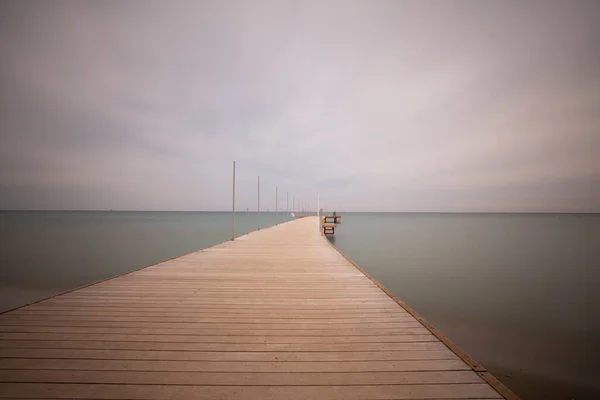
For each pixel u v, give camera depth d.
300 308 3.06
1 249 19.27
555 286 10.59
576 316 7.47
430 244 22.23
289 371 1.81
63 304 3.10
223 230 34.59
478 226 50.12
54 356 1.97
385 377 1.75
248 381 1.70
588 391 4.25
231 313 2.89
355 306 3.13
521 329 6.59
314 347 2.14
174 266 5.50
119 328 2.47
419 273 12.17
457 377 1.75
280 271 5.05
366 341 2.25
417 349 2.12
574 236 32.12
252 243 9.88
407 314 2.89
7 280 11.52
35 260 15.25
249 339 2.28
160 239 24.52
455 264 14.16
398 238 26.64
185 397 1.55
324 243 9.86
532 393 4.21
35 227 42.03
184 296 3.47
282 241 10.56
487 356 5.32
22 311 2.85
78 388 1.63
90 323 2.57
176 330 2.45
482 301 8.61
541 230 41.72
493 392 1.61
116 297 3.39
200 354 2.03
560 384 4.43
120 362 1.91
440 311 7.74
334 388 1.64
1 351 2.03
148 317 2.75
